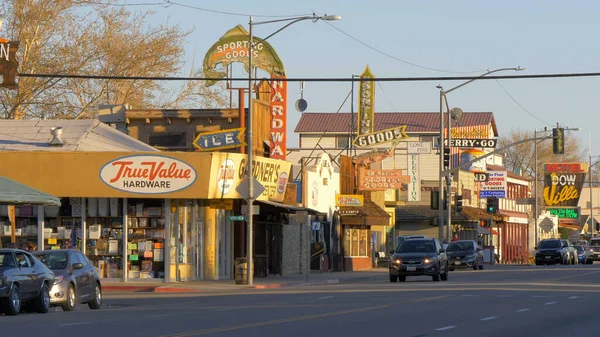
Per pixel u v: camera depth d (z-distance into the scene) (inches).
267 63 2440.9
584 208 7573.8
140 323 1034.7
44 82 2657.5
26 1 2578.7
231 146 2225.6
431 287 1820.9
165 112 2370.8
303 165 2714.1
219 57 2463.1
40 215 2027.6
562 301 1389.0
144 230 2016.5
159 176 1956.2
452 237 3969.0
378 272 2928.2
